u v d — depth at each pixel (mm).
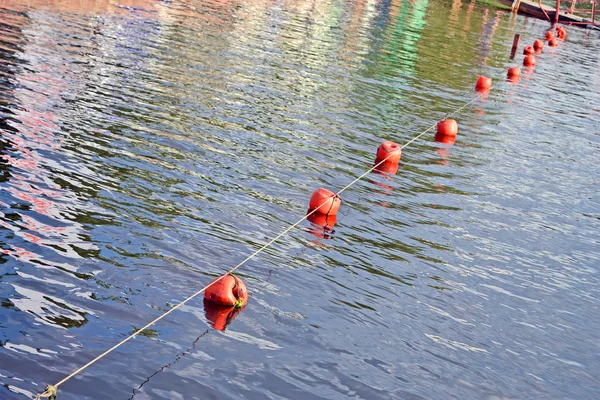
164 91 13391
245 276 7156
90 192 8383
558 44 31656
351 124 13648
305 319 6594
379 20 30312
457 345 6672
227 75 15617
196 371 5543
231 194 9203
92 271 6684
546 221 10391
